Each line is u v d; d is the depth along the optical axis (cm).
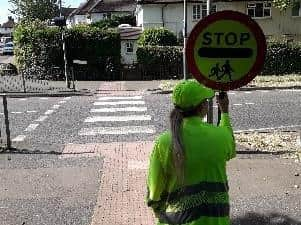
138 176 790
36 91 2186
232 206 639
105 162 886
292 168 803
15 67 3148
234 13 438
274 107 1569
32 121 1397
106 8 6769
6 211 648
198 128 327
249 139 1039
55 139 1130
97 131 1219
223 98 396
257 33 438
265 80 2456
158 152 328
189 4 4069
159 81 2677
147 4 4138
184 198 323
